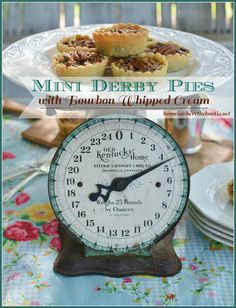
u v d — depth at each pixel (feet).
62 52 2.38
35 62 2.27
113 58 2.35
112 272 2.08
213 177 2.50
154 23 4.77
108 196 2.01
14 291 2.02
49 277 2.09
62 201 2.00
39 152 3.02
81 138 1.97
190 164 2.86
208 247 2.26
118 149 1.98
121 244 2.04
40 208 2.54
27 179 2.70
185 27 4.82
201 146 3.05
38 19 4.78
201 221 2.26
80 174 1.99
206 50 2.41
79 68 2.14
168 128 2.92
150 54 2.33
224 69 2.18
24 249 2.25
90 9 4.76
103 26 2.68
